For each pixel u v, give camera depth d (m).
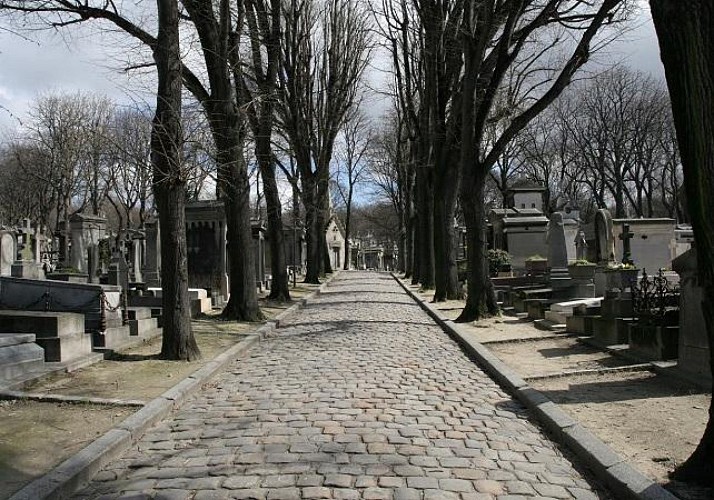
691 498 4.14
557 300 15.62
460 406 7.28
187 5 13.95
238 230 16.33
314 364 10.16
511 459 5.37
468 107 15.67
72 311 11.10
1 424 6.14
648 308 9.54
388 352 11.38
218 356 10.49
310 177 33.12
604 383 7.84
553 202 57.97
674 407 6.54
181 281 10.11
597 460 4.97
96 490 4.72
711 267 4.16
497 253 30.62
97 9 11.80
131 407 6.84
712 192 4.05
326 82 33.38
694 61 4.02
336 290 33.28
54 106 44.94
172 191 10.12
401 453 5.45
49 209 50.53
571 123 53.12
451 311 18.52
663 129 48.78
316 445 5.66
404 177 50.38
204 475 4.93
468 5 15.39
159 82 10.28
